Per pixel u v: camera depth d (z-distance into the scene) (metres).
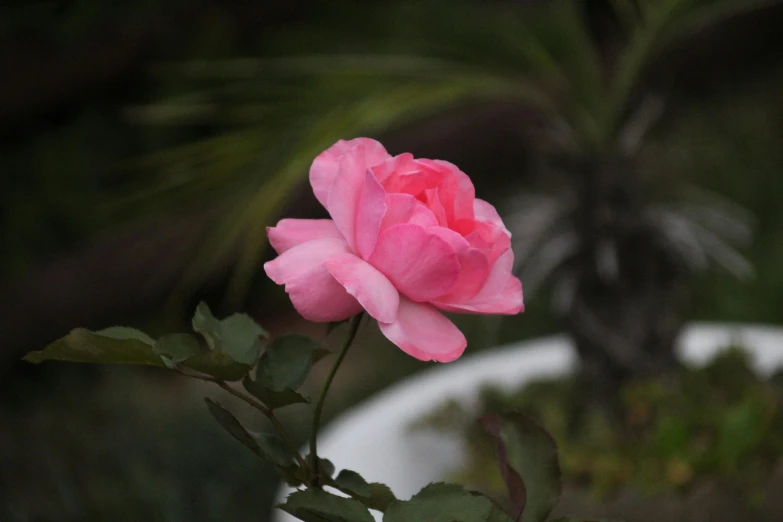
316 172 1.13
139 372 3.52
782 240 3.89
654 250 1.72
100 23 3.38
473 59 1.82
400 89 1.64
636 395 1.72
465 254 1.09
